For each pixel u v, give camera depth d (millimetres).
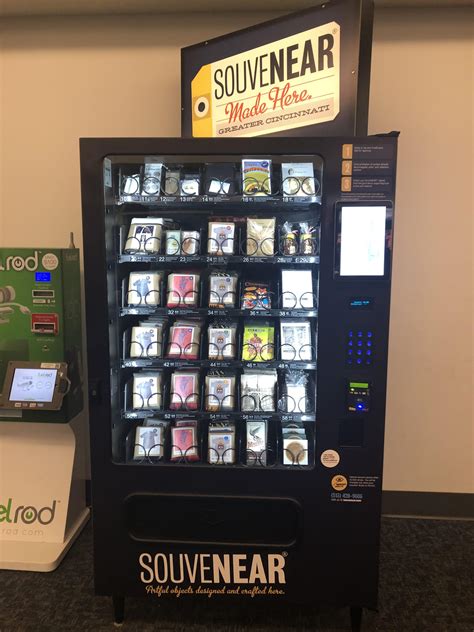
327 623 1576
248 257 1464
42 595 1688
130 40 2059
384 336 1382
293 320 1609
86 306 1425
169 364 1532
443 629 1552
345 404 1409
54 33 2072
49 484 1973
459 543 2000
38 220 2176
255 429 1585
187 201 1443
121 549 1508
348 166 1328
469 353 2125
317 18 1491
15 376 1861
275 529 1495
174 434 1597
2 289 1838
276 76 1597
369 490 1442
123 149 1362
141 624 1566
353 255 1354
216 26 2029
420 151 2031
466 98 1998
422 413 2170
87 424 2215
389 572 1814
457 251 2072
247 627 1557
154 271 1649
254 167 1530
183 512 1505
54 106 2107
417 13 1973
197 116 1812
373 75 2006
